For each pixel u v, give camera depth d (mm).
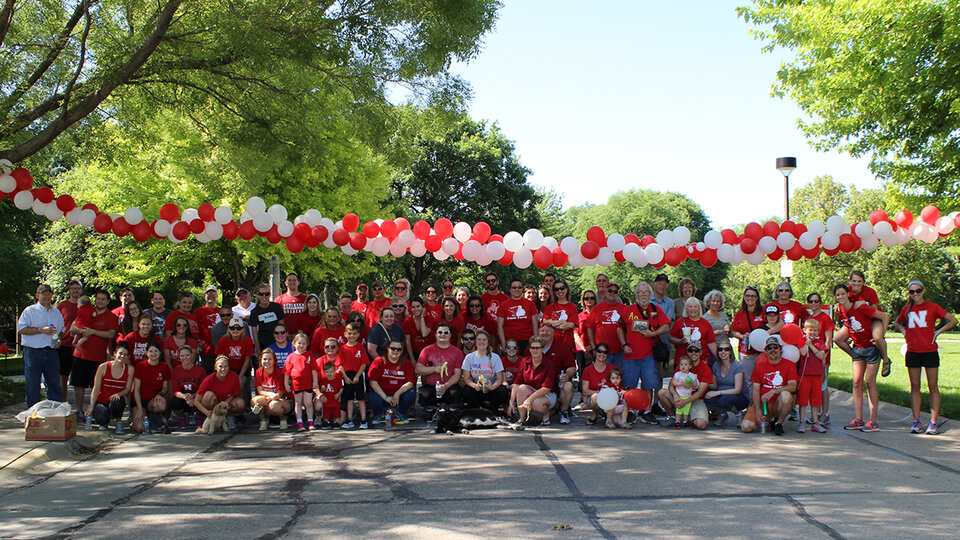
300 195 21484
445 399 10281
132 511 5969
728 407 9781
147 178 20266
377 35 10516
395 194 40281
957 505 5941
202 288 35312
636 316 10414
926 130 11828
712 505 5988
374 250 10250
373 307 11797
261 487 6734
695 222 71625
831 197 53625
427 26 10766
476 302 11570
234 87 11688
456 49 10914
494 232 42000
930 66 11141
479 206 41344
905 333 9164
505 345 11445
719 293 10602
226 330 10891
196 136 17438
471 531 5336
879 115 12047
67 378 11133
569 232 65875
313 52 10109
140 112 11734
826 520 5535
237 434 9625
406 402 10219
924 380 14117
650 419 10203
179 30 10445
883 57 11234
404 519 5660
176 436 9500
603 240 10266
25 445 8180
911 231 9984
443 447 8594
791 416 10461
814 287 26531
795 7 12898
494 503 6102
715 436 9156
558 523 5512
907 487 6527
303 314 11547
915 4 10664
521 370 10141
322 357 10109
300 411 9898
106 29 10164
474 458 7941
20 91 9258
